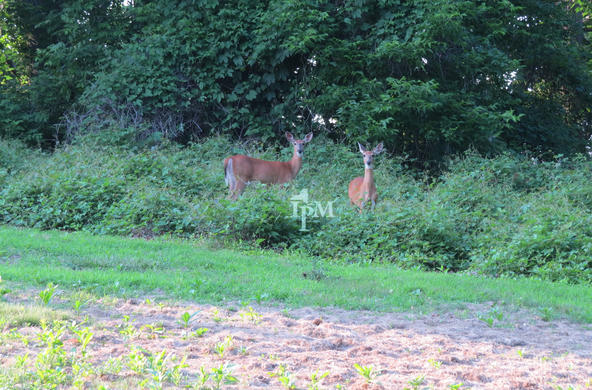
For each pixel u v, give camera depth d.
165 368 4.13
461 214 12.19
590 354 5.17
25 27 23.44
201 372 3.99
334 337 5.34
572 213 11.55
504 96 20.88
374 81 18.05
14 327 5.16
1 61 23.61
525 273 9.75
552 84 24.39
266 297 6.85
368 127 17.58
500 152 19.02
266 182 15.14
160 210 12.09
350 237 11.19
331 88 18.41
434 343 5.28
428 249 10.98
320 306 6.68
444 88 19.39
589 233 10.70
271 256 10.07
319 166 17.69
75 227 11.90
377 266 9.76
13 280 7.06
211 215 11.52
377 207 12.46
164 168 15.25
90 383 3.90
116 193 13.08
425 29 17.47
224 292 7.10
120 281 7.26
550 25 22.50
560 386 4.18
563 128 22.92
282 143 20.42
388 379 4.21
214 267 8.62
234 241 10.85
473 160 17.72
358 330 5.66
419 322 6.16
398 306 6.82
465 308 6.86
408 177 17.30
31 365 4.16
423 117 18.59
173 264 8.65
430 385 4.07
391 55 17.58
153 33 19.80
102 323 5.45
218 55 19.59
